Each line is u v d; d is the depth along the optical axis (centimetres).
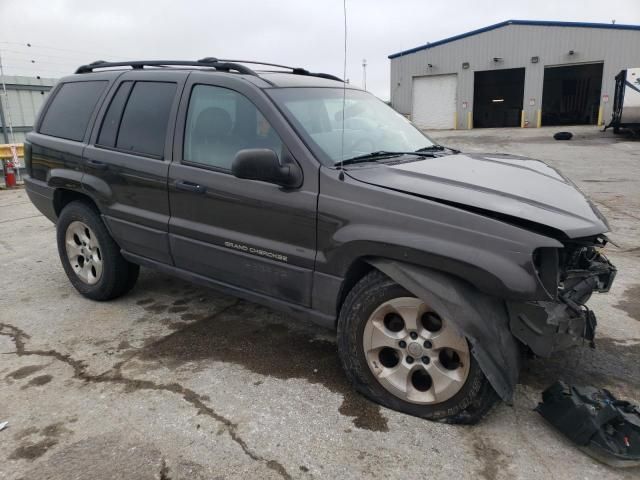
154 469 236
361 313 277
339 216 278
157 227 368
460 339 252
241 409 282
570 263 273
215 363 333
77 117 432
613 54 2711
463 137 2480
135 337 372
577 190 316
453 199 255
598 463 238
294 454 246
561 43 2820
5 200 1045
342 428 264
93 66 446
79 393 300
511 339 249
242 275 330
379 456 244
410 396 271
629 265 519
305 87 350
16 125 1617
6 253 614
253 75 343
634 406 253
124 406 286
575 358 333
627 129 2155
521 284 234
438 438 255
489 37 2998
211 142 338
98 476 232
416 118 3331
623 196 900
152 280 492
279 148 304
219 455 246
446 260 246
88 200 432
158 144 366
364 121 357
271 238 310
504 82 3359
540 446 249
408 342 267
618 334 367
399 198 264
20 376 320
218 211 330
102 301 441
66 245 447
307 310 307
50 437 260
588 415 243
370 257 274
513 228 239
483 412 257
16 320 407
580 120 3194
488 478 229
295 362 334
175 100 362
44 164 450
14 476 232
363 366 282
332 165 291
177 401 290
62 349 356
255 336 372
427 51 3206
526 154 1675
